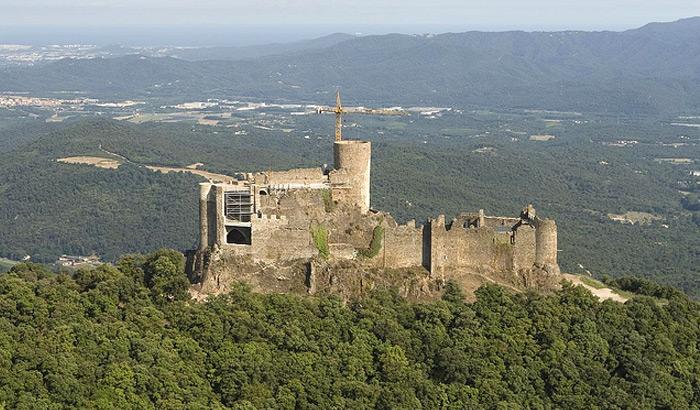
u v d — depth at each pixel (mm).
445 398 123688
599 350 135625
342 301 137750
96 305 131500
